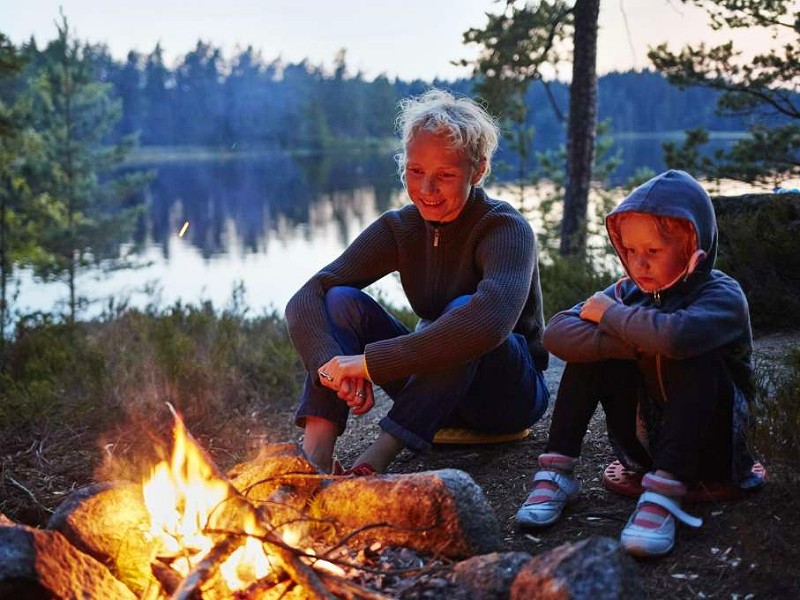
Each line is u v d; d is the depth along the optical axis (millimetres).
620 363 2832
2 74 12031
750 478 2770
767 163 9930
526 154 14602
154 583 2275
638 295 2879
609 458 3275
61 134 34750
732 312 2613
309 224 65750
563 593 1925
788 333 4969
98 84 36562
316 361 3061
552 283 6820
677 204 2625
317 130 114375
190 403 4789
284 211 74312
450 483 2400
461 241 3217
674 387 2604
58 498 3646
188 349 5715
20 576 2131
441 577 2205
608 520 2787
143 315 7551
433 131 3020
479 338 2908
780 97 9867
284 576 2195
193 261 49438
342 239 57875
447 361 2920
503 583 2096
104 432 4387
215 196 90625
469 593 2109
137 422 4426
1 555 2143
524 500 3035
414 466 3479
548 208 13820
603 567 1959
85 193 35156
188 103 117438
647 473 2760
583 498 2967
